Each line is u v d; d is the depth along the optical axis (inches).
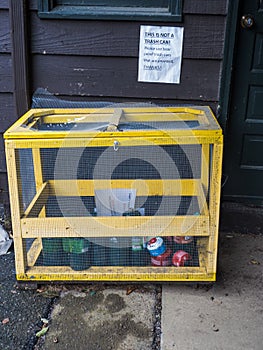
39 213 83.4
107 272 81.1
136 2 89.6
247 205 108.3
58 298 81.3
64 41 90.7
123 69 92.3
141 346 70.0
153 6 89.5
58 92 94.6
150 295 82.0
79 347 69.8
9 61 93.3
